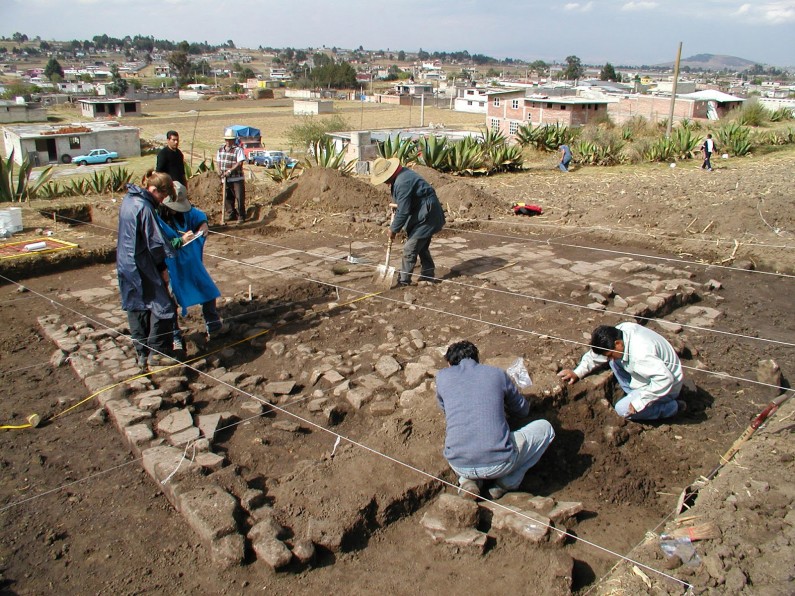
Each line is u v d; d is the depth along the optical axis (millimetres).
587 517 3715
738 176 15914
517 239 9492
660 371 4320
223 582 3166
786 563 3020
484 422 3615
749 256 8258
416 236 7023
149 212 4895
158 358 5230
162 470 3832
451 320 6160
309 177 11586
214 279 7512
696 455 4336
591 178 16609
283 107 95562
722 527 3322
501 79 179875
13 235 8859
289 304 6652
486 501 3699
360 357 5422
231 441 4297
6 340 5781
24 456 4133
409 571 3268
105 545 3387
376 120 70000
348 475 3785
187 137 55812
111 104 77625
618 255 8625
